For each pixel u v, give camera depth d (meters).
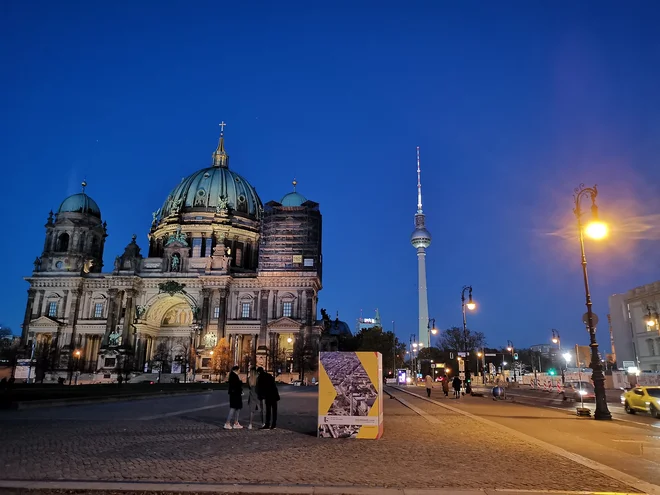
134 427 24.80
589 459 17.16
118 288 131.75
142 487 12.47
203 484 12.90
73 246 136.62
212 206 153.50
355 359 22.00
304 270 131.12
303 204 138.50
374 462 16.09
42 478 13.31
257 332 127.69
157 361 128.62
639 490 12.84
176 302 136.00
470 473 14.52
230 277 130.12
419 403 46.84
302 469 14.90
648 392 35.88
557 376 101.75
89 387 73.38
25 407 36.00
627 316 110.38
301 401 48.69
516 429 25.97
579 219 34.88
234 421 24.75
